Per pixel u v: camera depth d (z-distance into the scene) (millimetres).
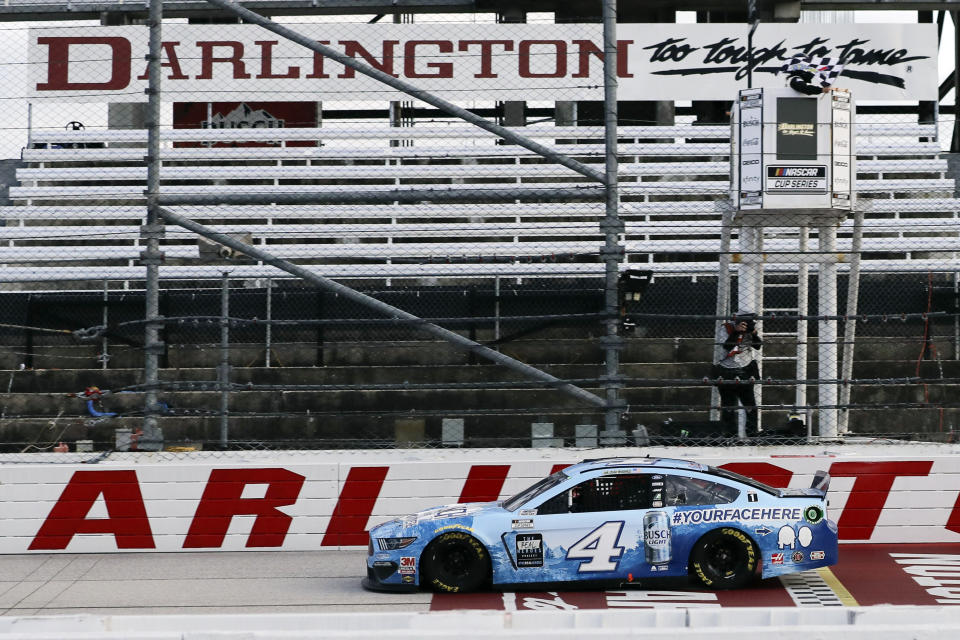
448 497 22156
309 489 22188
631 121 44531
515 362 22750
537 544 18172
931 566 19844
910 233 39594
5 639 12984
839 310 35406
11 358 34375
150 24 23266
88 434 32281
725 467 22141
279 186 39625
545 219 39719
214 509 22156
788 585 18484
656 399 33156
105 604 17719
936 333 34719
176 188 39750
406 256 36406
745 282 27531
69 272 36438
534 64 37844
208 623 13969
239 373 33188
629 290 22609
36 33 38469
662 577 18516
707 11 42375
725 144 40969
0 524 21938
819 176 25703
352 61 23453
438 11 39312
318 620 14000
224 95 38156
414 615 13922
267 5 38375
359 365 34312
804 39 38000
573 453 23016
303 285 35250
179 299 35125
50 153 40531
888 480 21938
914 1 38500
